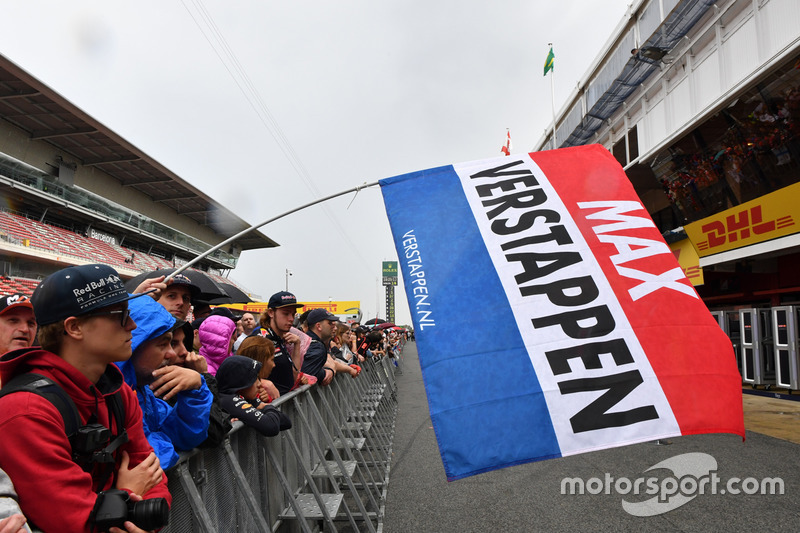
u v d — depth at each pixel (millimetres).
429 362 2271
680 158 12008
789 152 9164
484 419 2143
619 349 2303
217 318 3514
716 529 3340
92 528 1159
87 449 1244
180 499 1834
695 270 13406
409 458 5762
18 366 1294
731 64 9445
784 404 9188
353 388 6746
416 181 2922
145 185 38688
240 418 2471
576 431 2131
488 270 2512
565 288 2453
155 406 1911
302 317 5848
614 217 2707
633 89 13289
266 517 2775
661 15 10672
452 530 3508
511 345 2295
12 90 25438
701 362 2303
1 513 1031
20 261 23531
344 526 3713
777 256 12180
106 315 1339
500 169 2943
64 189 30156
